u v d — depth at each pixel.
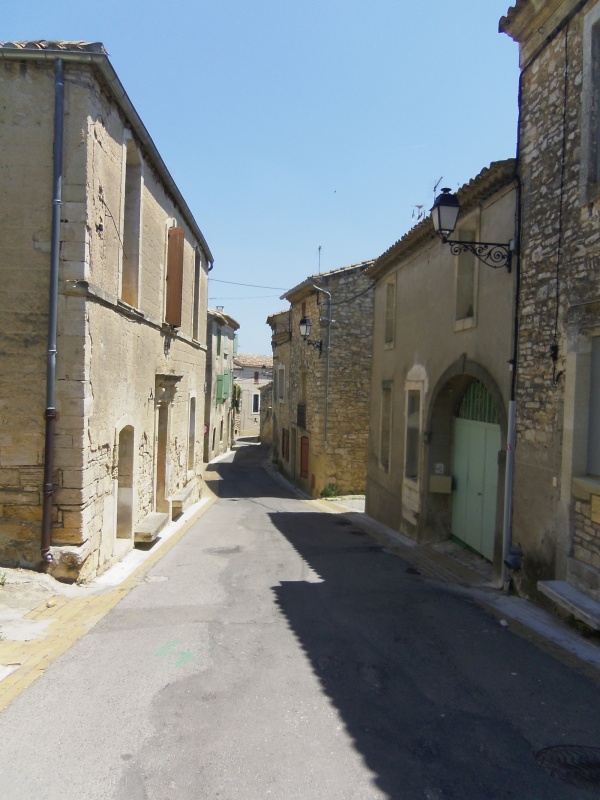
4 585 6.30
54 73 6.73
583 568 5.66
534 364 6.77
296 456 24.05
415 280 11.48
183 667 4.65
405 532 11.65
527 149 7.04
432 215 7.41
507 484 7.28
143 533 9.14
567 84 6.23
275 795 3.02
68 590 6.62
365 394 19.72
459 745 3.57
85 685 4.29
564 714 4.01
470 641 5.41
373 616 6.15
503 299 7.58
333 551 9.91
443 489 10.24
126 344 8.48
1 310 6.76
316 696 4.19
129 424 8.76
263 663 4.78
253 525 12.55
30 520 6.81
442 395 10.02
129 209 9.03
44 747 3.44
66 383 6.77
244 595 6.88
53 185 6.73
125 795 2.99
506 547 7.27
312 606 6.49
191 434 15.23
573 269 6.02
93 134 6.91
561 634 5.64
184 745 3.48
